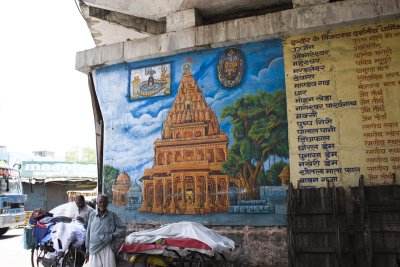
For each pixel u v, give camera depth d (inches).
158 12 314.7
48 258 268.1
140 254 216.5
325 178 246.2
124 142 317.1
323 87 256.5
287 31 265.4
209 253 199.9
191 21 303.7
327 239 220.8
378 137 238.8
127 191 309.1
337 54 256.2
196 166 286.8
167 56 311.3
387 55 244.5
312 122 255.4
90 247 213.9
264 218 259.6
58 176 999.0
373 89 244.5
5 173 623.5
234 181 272.8
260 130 271.1
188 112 296.5
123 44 321.1
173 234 213.6
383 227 213.3
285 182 257.6
